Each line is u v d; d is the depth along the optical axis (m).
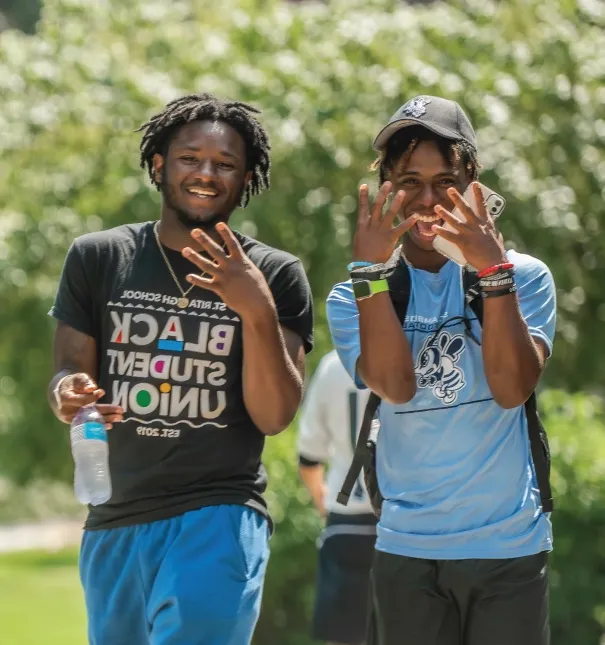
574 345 17.14
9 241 17.89
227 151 7.00
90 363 7.05
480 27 17.80
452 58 17.42
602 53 17.31
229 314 6.90
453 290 6.84
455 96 16.64
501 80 16.91
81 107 17.70
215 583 6.69
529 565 6.68
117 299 6.96
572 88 17.25
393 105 16.77
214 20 19.56
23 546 28.75
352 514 10.00
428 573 6.71
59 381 6.79
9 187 18.11
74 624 16.58
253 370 6.74
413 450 6.75
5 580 21.22
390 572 6.79
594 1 18.00
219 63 17.77
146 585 6.87
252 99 16.89
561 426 12.14
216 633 6.69
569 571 11.55
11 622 16.67
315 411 10.23
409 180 6.87
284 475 12.21
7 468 20.45
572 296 16.84
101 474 6.46
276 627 12.15
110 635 7.03
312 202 16.62
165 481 6.88
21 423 19.95
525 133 16.92
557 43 17.19
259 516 7.03
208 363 6.87
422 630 6.74
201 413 6.86
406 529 6.76
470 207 6.55
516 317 6.50
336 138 16.78
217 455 6.90
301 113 16.66
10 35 19.52
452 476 6.66
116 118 17.62
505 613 6.64
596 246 17.34
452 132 6.79
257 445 7.07
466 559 6.64
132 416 6.87
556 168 17.25
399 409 6.80
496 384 6.52
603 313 17.61
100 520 7.00
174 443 6.85
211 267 6.55
